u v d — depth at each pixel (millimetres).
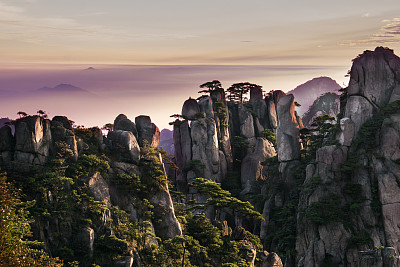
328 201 126500
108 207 84375
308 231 125750
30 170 82562
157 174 96125
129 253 78000
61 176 82000
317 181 129875
